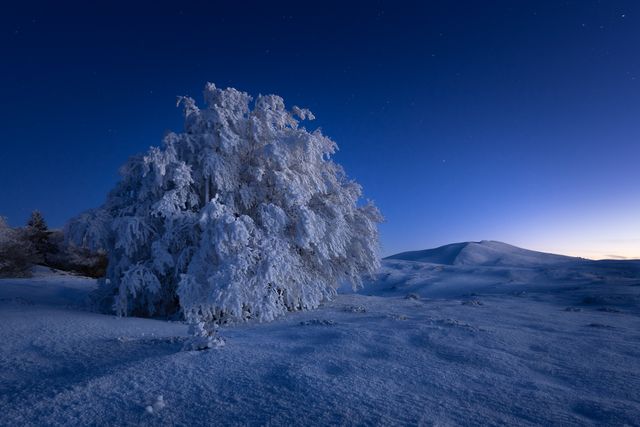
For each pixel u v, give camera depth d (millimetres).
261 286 11641
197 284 11742
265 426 3674
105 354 6945
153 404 4203
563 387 4973
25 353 7203
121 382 4891
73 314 12109
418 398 4398
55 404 4312
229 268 11109
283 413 3939
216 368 5402
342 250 15406
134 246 13469
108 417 3979
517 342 7578
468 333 8141
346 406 4082
